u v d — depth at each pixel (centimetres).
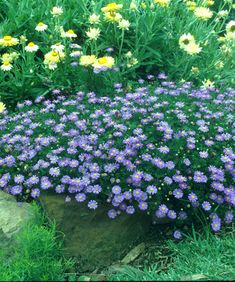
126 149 86
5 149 93
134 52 126
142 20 129
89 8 138
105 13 120
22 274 72
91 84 118
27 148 92
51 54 117
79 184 83
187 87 111
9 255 78
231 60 138
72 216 83
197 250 83
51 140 91
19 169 89
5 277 70
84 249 82
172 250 84
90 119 98
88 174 84
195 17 137
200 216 88
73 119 97
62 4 136
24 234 76
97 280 68
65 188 86
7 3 133
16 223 81
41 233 77
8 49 129
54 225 80
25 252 75
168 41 131
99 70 111
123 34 123
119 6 118
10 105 122
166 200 87
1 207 84
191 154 89
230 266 77
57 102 108
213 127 94
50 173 84
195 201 84
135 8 124
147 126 94
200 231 87
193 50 121
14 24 130
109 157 86
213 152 89
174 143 89
